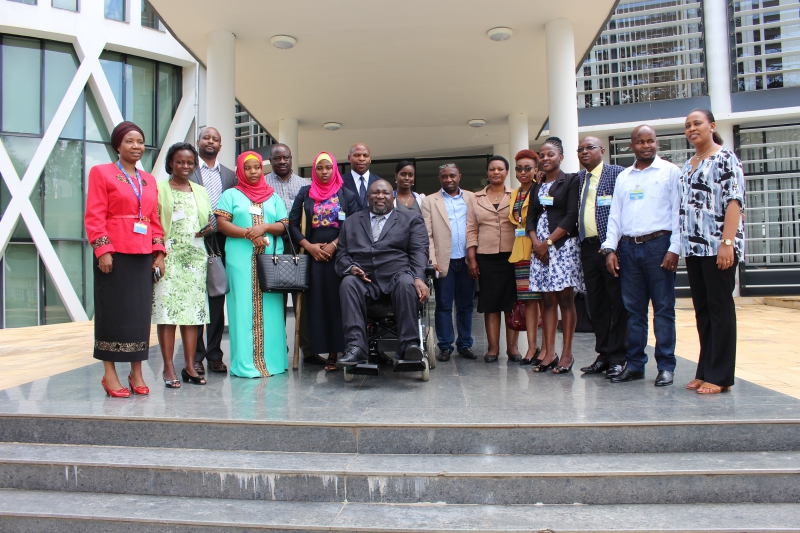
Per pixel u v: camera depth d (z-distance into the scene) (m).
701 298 3.52
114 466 2.67
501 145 11.42
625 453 2.75
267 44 6.66
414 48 6.80
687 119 3.48
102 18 14.34
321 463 2.66
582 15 6.07
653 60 11.67
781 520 2.32
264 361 4.23
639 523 2.30
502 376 4.02
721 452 2.76
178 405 3.22
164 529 2.37
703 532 2.23
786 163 11.70
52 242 14.23
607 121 11.74
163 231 3.76
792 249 11.55
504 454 2.76
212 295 4.09
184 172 3.92
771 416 2.83
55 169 14.21
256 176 4.24
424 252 4.08
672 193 3.62
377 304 4.01
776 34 11.37
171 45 15.34
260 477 2.59
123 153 3.53
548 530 2.25
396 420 2.87
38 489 2.72
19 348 7.04
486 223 4.59
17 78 13.80
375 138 10.83
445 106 8.99
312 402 3.28
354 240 4.07
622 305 3.95
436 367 4.43
